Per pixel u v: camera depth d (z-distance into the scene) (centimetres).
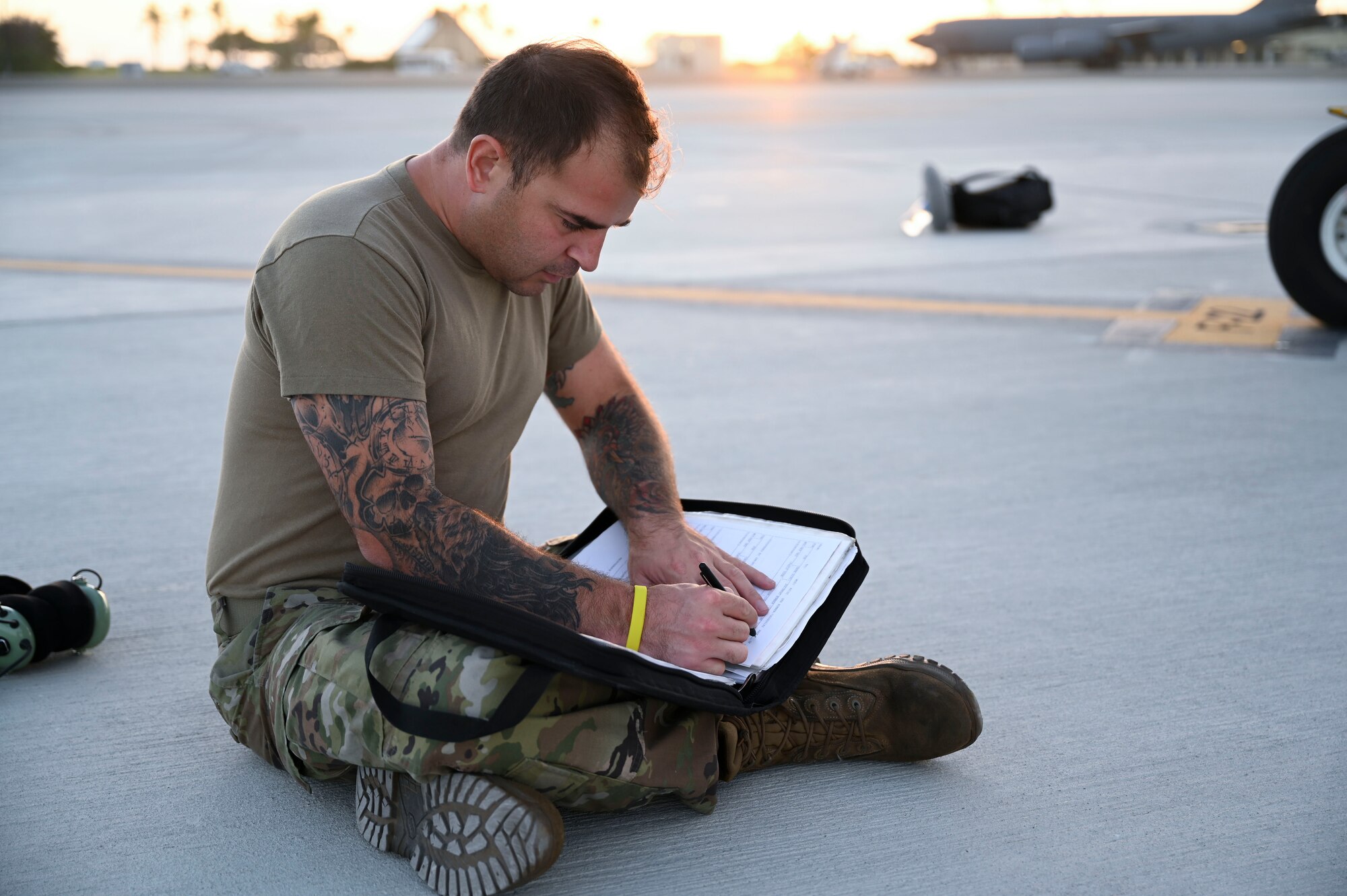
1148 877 162
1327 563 279
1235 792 183
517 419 191
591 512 327
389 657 151
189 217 1005
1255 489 332
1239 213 962
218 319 599
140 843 172
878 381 465
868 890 160
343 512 161
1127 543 294
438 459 181
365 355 156
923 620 252
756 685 161
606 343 210
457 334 170
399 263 160
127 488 347
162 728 208
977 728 183
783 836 173
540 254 162
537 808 143
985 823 176
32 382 474
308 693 159
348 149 1741
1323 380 448
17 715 212
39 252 820
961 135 1966
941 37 6525
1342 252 511
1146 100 3034
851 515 319
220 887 161
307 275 156
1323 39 7094
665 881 162
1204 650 235
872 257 779
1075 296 628
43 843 172
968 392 446
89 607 231
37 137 2072
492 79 156
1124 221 926
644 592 162
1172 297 614
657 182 162
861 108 2912
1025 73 6288
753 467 362
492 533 160
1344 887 158
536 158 152
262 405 174
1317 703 212
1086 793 183
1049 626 247
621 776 154
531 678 143
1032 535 302
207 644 243
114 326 581
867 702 186
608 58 155
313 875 163
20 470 364
